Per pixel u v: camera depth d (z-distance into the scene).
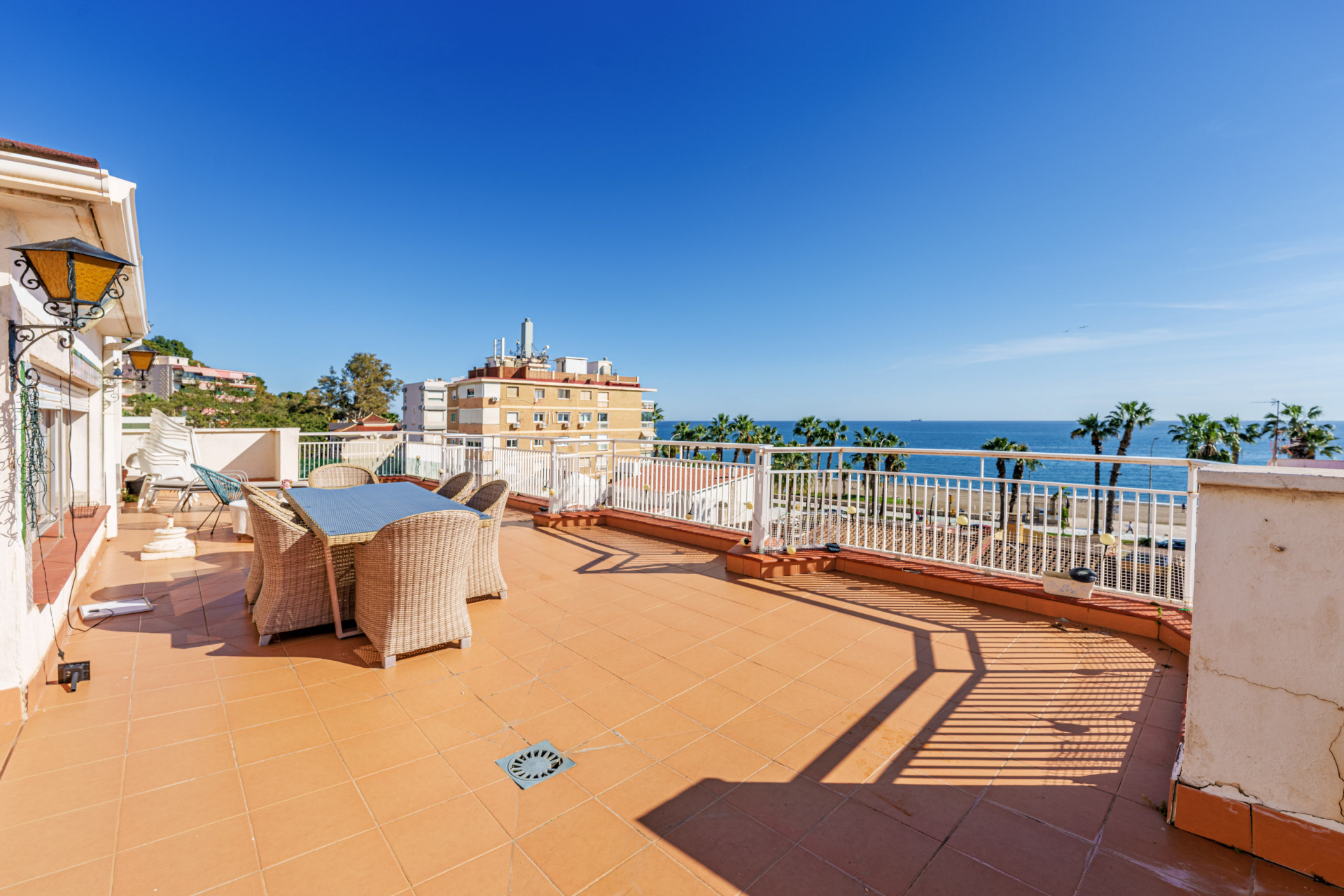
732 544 6.00
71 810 2.08
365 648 3.59
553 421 48.06
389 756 2.45
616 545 6.46
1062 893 1.72
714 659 3.45
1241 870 1.79
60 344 2.78
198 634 3.79
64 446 5.15
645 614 4.22
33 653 2.88
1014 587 4.32
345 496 4.93
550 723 2.73
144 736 2.57
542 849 1.92
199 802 2.14
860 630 3.89
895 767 2.38
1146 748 2.49
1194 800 1.94
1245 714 1.83
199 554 5.93
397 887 1.76
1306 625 1.72
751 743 2.56
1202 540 1.88
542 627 3.96
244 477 9.00
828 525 5.53
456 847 1.93
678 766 2.39
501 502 4.47
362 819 2.06
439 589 3.42
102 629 3.85
